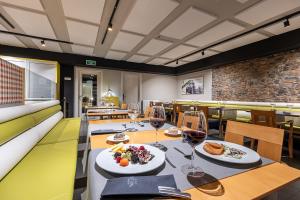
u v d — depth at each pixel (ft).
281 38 12.96
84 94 23.43
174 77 29.09
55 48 17.58
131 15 10.38
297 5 9.20
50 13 10.30
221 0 8.84
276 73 14.33
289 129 10.16
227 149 3.24
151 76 27.73
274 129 3.64
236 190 1.96
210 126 14.49
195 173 2.38
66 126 10.89
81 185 6.27
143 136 4.61
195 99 24.50
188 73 25.99
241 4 9.18
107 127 5.90
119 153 2.86
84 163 6.88
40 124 7.88
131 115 6.93
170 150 3.39
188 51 18.19
